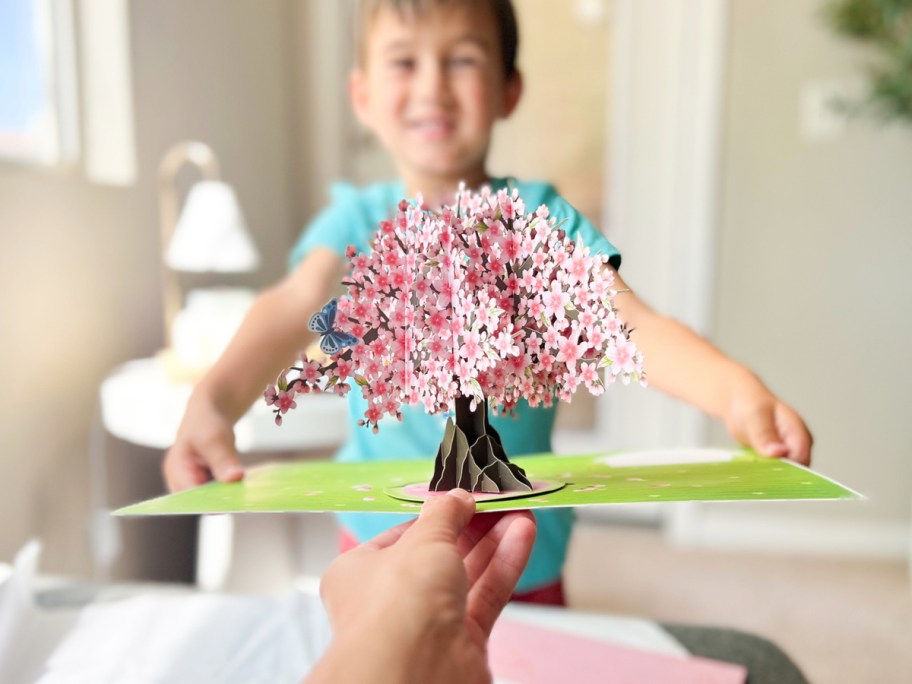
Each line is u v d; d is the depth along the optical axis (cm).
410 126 75
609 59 227
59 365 134
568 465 56
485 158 78
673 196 221
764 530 223
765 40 207
